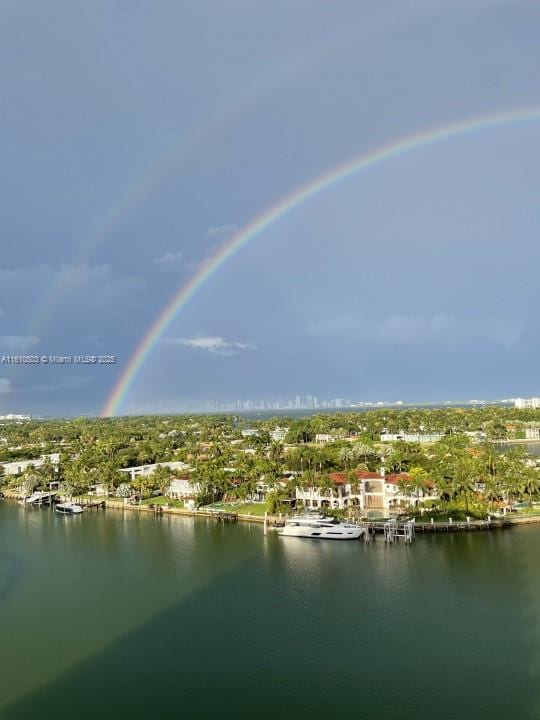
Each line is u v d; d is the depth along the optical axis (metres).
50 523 188.25
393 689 74.75
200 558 136.00
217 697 74.19
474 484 163.62
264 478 199.00
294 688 75.69
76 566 134.50
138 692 75.75
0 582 124.44
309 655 84.31
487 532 144.88
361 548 137.88
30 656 86.88
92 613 103.56
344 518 160.50
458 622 93.12
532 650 83.38
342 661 82.19
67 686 77.94
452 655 82.75
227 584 116.06
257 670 80.56
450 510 158.12
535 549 129.75
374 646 86.19
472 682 75.75
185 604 106.06
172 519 183.62
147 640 91.38
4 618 102.62
